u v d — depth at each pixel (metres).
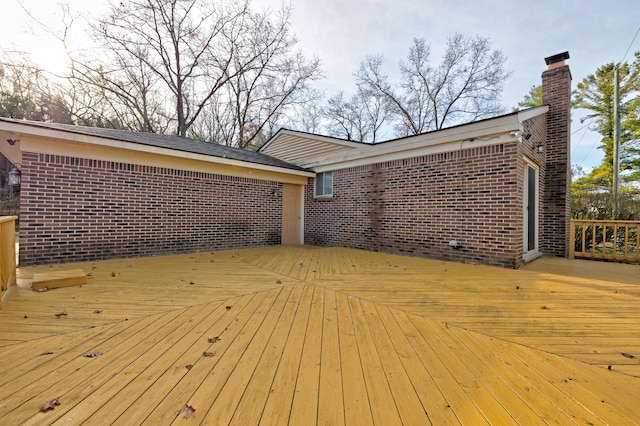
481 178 6.39
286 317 3.15
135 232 7.01
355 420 1.58
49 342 2.50
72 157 6.20
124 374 2.01
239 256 7.38
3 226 3.76
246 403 1.72
